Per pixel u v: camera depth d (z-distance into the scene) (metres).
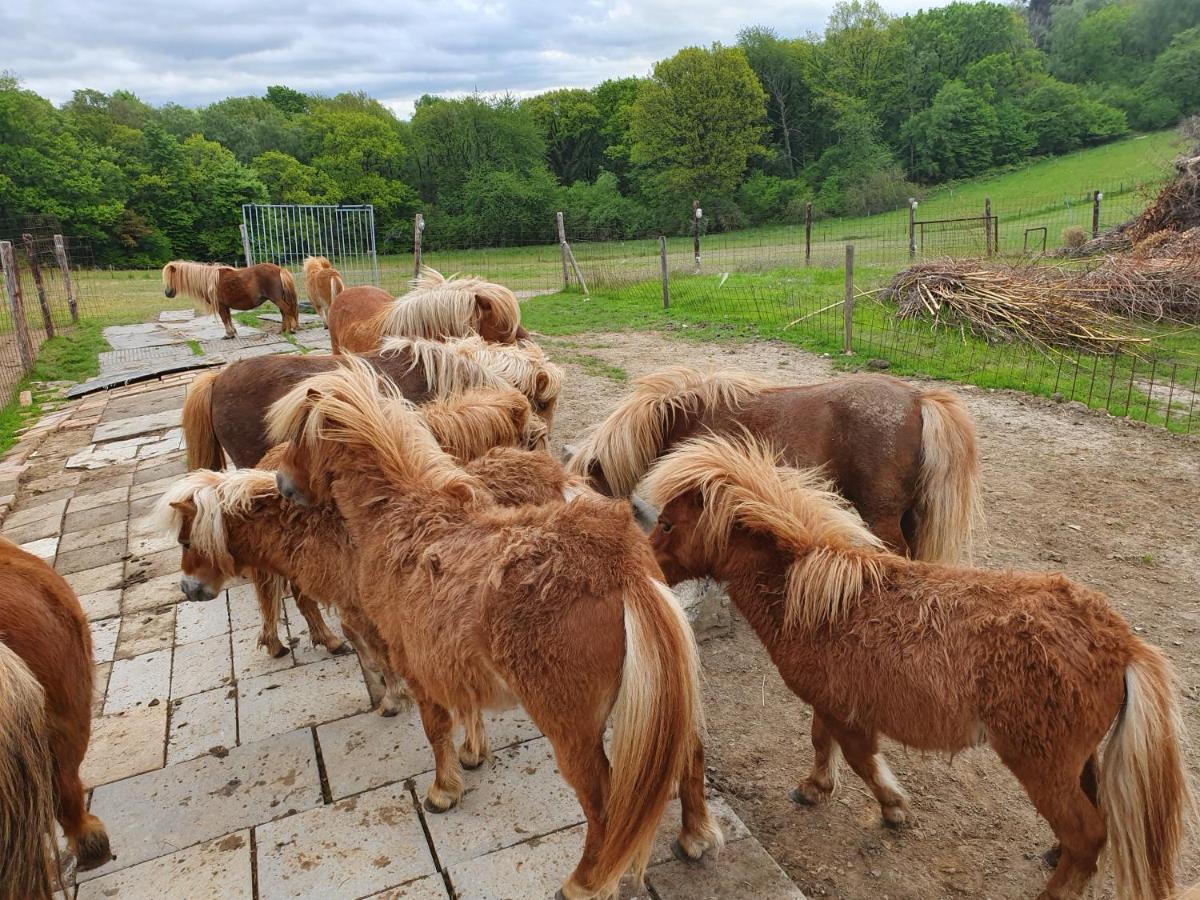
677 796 3.32
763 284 17.09
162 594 5.28
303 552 3.69
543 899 2.75
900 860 3.13
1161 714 2.39
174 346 13.48
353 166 52.06
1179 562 5.33
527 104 62.19
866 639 2.73
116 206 41.22
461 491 3.08
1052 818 2.54
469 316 6.61
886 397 4.09
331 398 3.17
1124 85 59.47
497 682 2.68
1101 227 24.08
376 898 2.79
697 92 49.16
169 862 3.02
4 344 14.48
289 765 3.54
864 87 57.81
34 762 2.33
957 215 37.19
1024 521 6.02
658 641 2.37
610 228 50.91
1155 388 9.06
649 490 3.43
